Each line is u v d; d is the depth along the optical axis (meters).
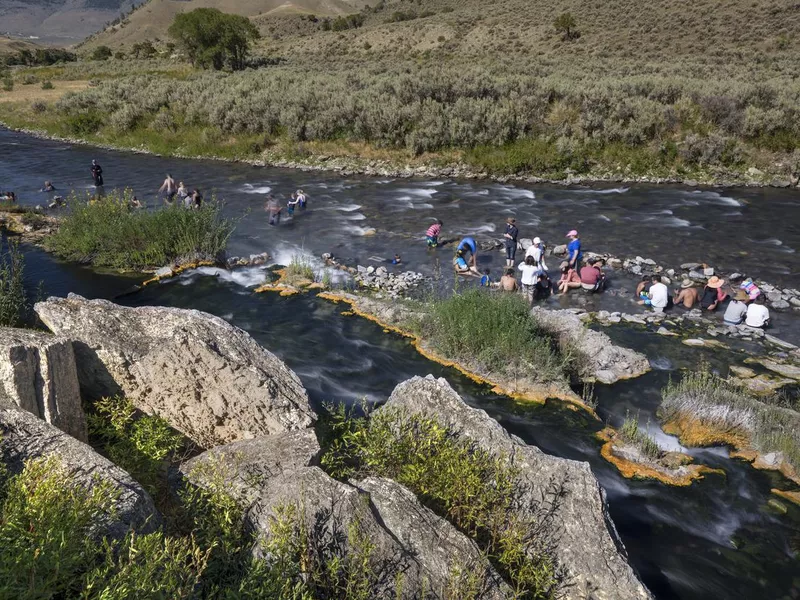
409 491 5.19
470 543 4.81
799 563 6.65
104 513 3.91
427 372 10.72
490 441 6.25
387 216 21.69
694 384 9.91
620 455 8.43
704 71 42.19
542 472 5.84
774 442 8.45
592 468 8.18
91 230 16.53
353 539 4.35
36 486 3.73
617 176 27.28
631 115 29.52
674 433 9.09
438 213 22.08
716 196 24.25
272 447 5.80
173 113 37.72
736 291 14.77
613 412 9.72
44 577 3.07
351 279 15.54
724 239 18.89
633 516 7.31
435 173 28.61
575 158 28.20
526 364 10.44
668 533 7.05
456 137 29.72
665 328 12.82
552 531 5.34
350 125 32.19
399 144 30.88
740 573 6.50
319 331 12.39
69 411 5.78
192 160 32.53
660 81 33.22
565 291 14.80
